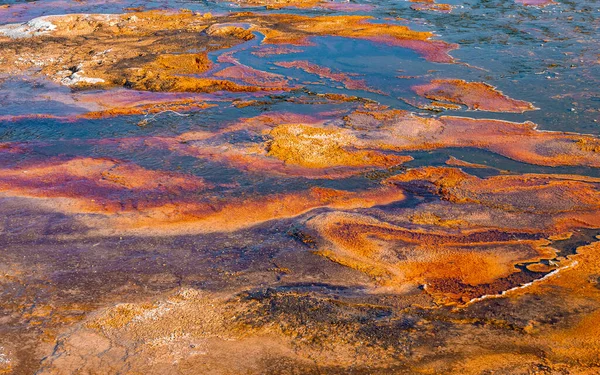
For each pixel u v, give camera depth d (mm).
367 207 14008
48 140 18203
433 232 12758
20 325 9922
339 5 36219
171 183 15273
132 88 22766
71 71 24594
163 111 20391
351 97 21359
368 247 12188
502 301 10305
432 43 27234
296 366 8750
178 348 9211
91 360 9000
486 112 19594
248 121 19328
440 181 15203
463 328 9578
